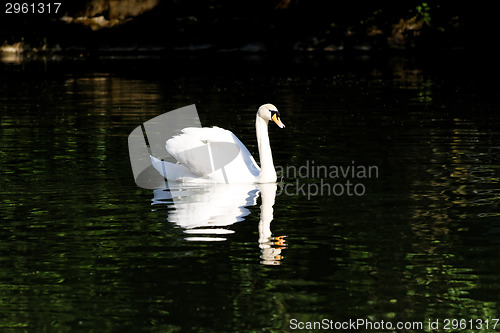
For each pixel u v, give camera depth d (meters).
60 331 8.12
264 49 47.00
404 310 8.59
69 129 20.70
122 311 8.58
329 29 46.97
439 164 15.70
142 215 12.18
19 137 19.31
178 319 8.38
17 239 11.00
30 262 10.09
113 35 49.00
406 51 45.25
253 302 8.78
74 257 10.26
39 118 22.83
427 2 46.47
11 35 49.59
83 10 50.28
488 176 14.56
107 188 13.98
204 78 34.44
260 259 10.11
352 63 40.09
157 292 9.07
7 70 39.00
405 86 30.28
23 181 14.44
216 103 26.03
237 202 12.96
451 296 8.91
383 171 15.13
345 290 9.09
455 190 13.54
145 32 48.84
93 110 24.62
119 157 16.80
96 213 12.30
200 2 49.59
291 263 9.95
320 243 10.73
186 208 12.58
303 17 47.72
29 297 8.98
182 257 10.20
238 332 8.07
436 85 30.42
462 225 11.47
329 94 28.11
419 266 9.83
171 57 45.38
